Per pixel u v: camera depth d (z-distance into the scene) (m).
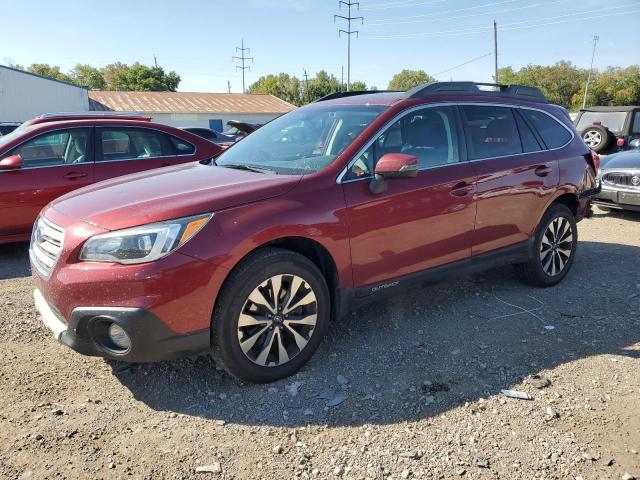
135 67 68.69
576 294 4.82
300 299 3.26
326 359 3.55
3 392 3.09
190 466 2.54
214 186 3.24
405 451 2.66
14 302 4.49
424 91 4.04
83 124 6.42
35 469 2.49
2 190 5.82
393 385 3.25
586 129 12.20
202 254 2.86
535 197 4.56
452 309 4.43
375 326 4.08
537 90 5.01
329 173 3.41
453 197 3.93
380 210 3.54
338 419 2.91
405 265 3.77
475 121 4.27
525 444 2.72
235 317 3.01
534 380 3.30
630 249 6.48
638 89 74.94
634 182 7.96
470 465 2.57
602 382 3.30
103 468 2.51
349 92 4.72
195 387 3.20
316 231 3.25
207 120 42.22
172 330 2.84
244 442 2.72
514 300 4.65
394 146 3.75
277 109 45.50
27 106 30.39
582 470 2.54
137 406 3.01
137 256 2.77
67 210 3.19
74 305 2.83
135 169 6.65
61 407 2.97
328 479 2.47
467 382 3.29
